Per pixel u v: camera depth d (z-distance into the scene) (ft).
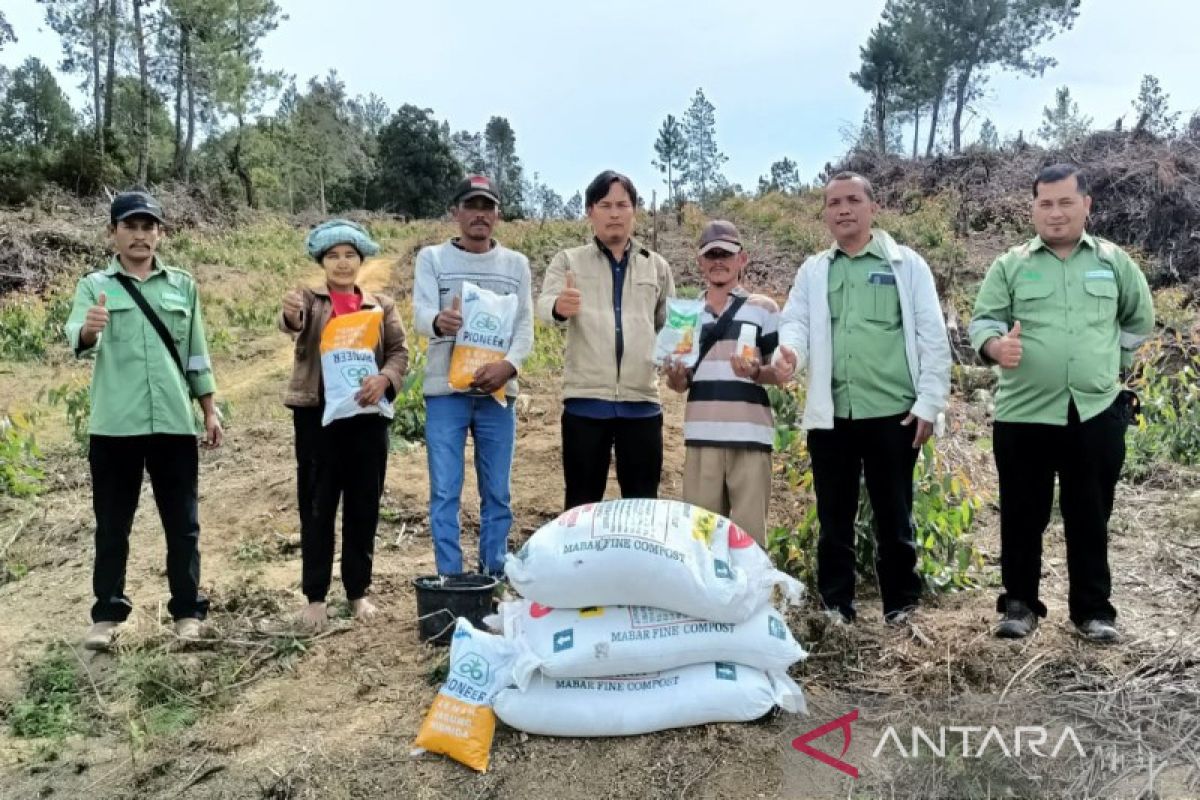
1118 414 11.89
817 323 12.67
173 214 82.02
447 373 13.66
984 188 71.15
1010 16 165.37
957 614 13.29
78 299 13.26
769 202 86.79
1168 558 15.24
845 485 12.80
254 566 16.89
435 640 12.66
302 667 12.62
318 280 65.36
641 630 10.46
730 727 10.55
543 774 10.09
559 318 13.03
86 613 15.34
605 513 10.69
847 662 11.85
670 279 14.35
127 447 13.34
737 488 12.85
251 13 145.48
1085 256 12.04
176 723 11.59
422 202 179.63
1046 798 9.30
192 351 14.08
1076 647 11.85
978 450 21.18
